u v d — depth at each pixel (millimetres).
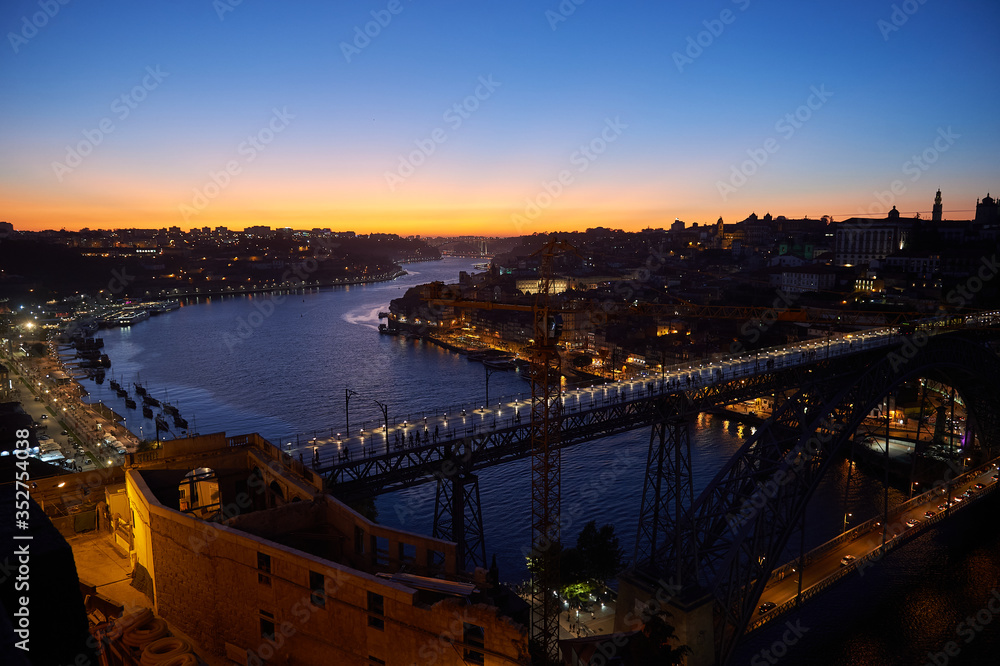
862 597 82625
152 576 47562
